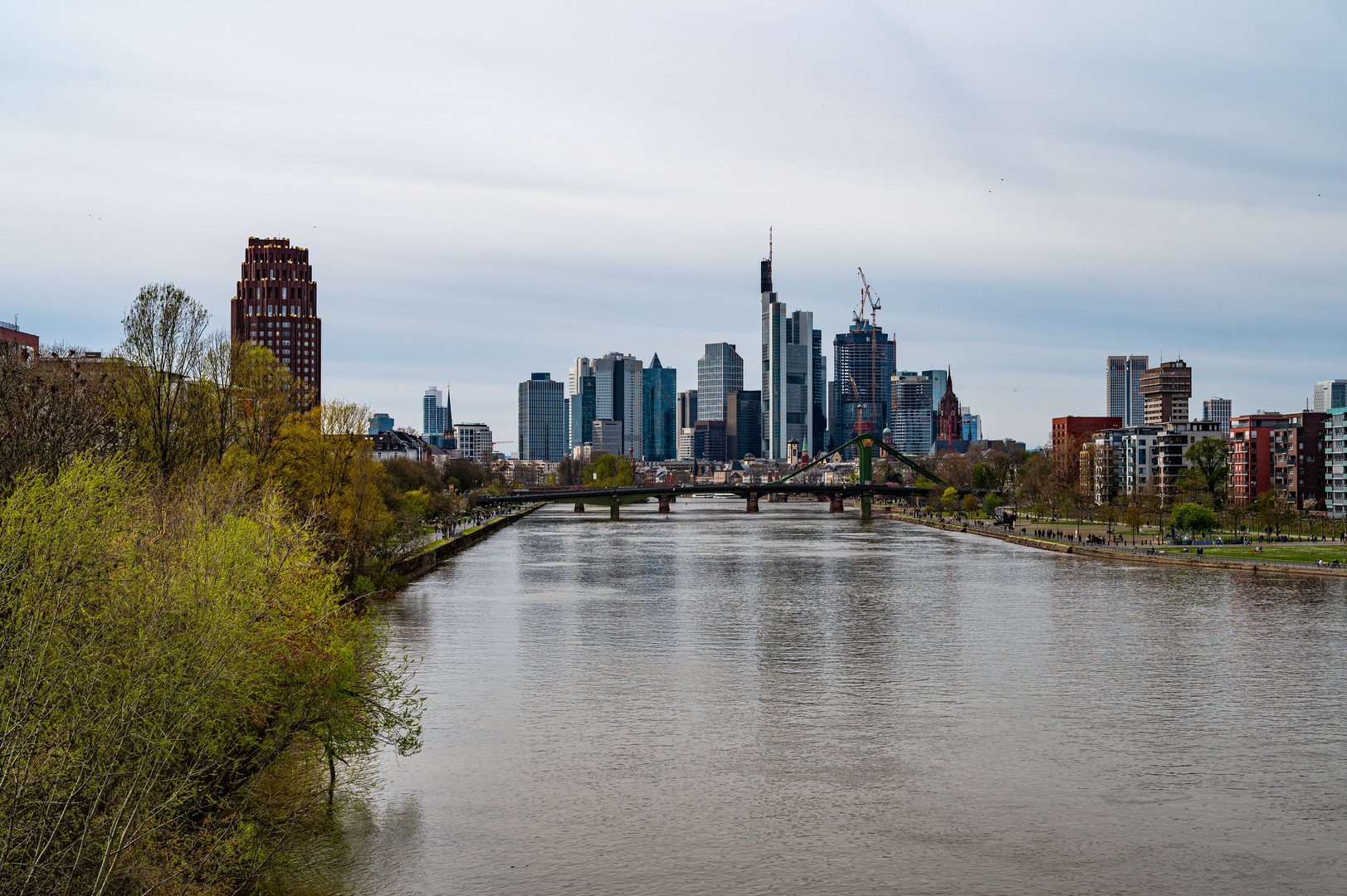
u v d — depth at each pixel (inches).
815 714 3690.9
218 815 2206.0
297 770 2967.5
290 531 2608.3
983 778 3041.3
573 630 5315.0
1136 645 4968.0
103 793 1766.7
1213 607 6156.5
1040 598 6599.4
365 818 2699.3
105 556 2003.0
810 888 2358.5
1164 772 3100.4
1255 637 5157.5
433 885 2340.1
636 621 5629.9
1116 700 3900.1
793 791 2933.1
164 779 1893.5
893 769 3117.6
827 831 2659.9
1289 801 2883.9
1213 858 2524.6
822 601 6496.1
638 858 2496.3
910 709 3774.6
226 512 2984.7
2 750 1612.9
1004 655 4734.3
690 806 2812.5
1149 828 2694.4
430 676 4242.1
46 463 2861.7
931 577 7834.6
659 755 3223.4
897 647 4906.5
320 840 2561.5
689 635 5182.1
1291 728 3540.8
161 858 1921.8
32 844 1670.8
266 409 5201.8
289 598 2425.0
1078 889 2362.2
